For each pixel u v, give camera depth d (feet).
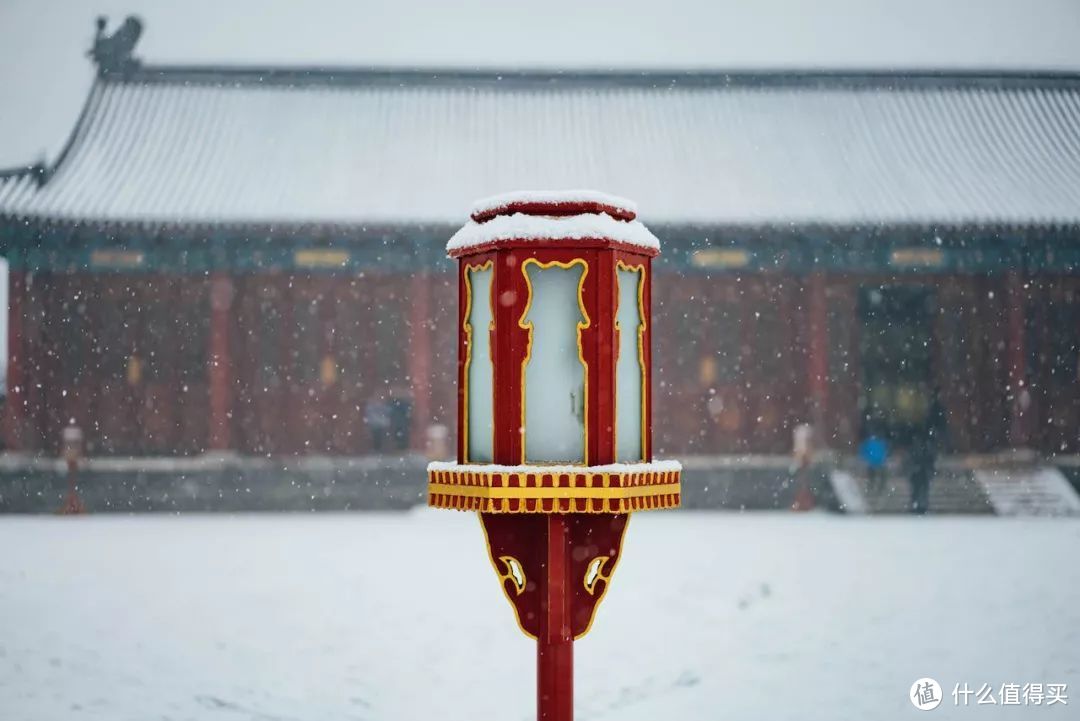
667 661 52.31
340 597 63.87
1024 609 58.03
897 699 45.09
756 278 157.48
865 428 159.12
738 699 46.11
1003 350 157.79
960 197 156.76
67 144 160.56
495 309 28.50
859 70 176.76
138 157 161.38
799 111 173.88
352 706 46.39
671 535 95.45
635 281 29.84
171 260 152.05
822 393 152.97
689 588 65.31
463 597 63.77
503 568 29.27
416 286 153.17
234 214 149.48
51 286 152.97
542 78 176.55
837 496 134.00
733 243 154.92
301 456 155.02
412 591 65.41
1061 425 157.28
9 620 56.24
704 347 157.17
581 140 168.76
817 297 154.20
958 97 174.91
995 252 155.02
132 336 154.30
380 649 54.24
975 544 85.92
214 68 174.09
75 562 75.87
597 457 28.02
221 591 65.00
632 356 29.66
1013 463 142.61
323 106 173.27
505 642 55.26
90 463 143.54
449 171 161.99
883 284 157.99
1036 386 157.58
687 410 156.97
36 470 135.64
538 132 170.30
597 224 28.27
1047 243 154.40
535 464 28.25
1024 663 49.14
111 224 147.13
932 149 167.32
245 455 154.92
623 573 70.49
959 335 158.51
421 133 169.48
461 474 27.89
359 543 88.69
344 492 134.92
